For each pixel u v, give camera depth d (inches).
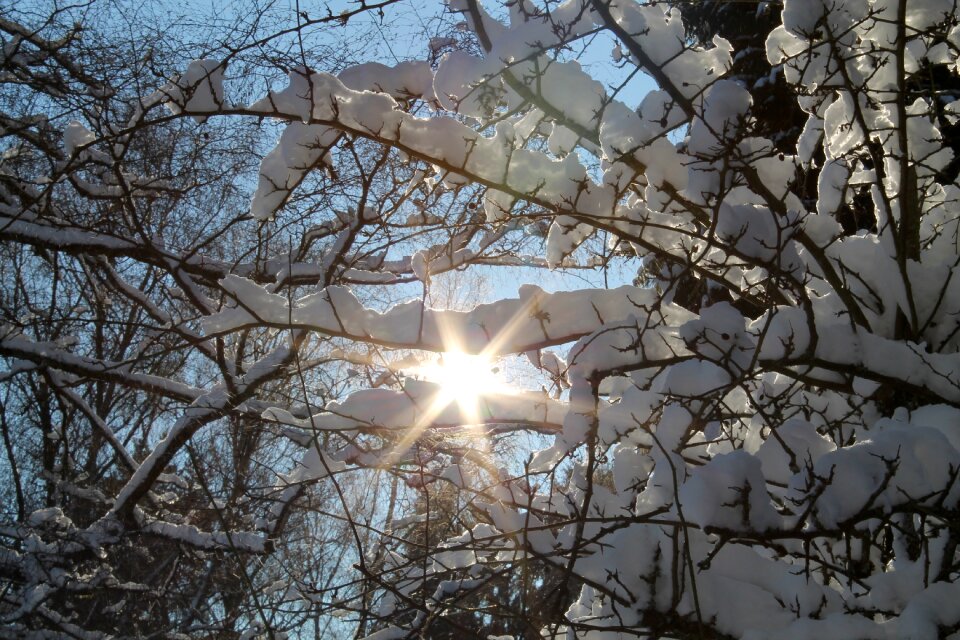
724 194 109.7
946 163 139.1
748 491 90.6
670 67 126.8
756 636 95.0
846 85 122.3
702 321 111.7
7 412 397.7
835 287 124.0
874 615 105.6
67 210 279.9
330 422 154.8
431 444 172.9
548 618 107.0
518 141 142.4
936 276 127.1
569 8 130.6
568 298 135.5
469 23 138.4
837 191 142.0
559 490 134.1
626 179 130.1
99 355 378.3
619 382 151.1
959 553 108.8
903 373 114.3
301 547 261.4
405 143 123.2
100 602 341.4
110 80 243.9
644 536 105.7
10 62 250.2
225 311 134.8
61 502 362.6
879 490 89.5
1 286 352.8
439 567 161.5
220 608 325.1
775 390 140.5
